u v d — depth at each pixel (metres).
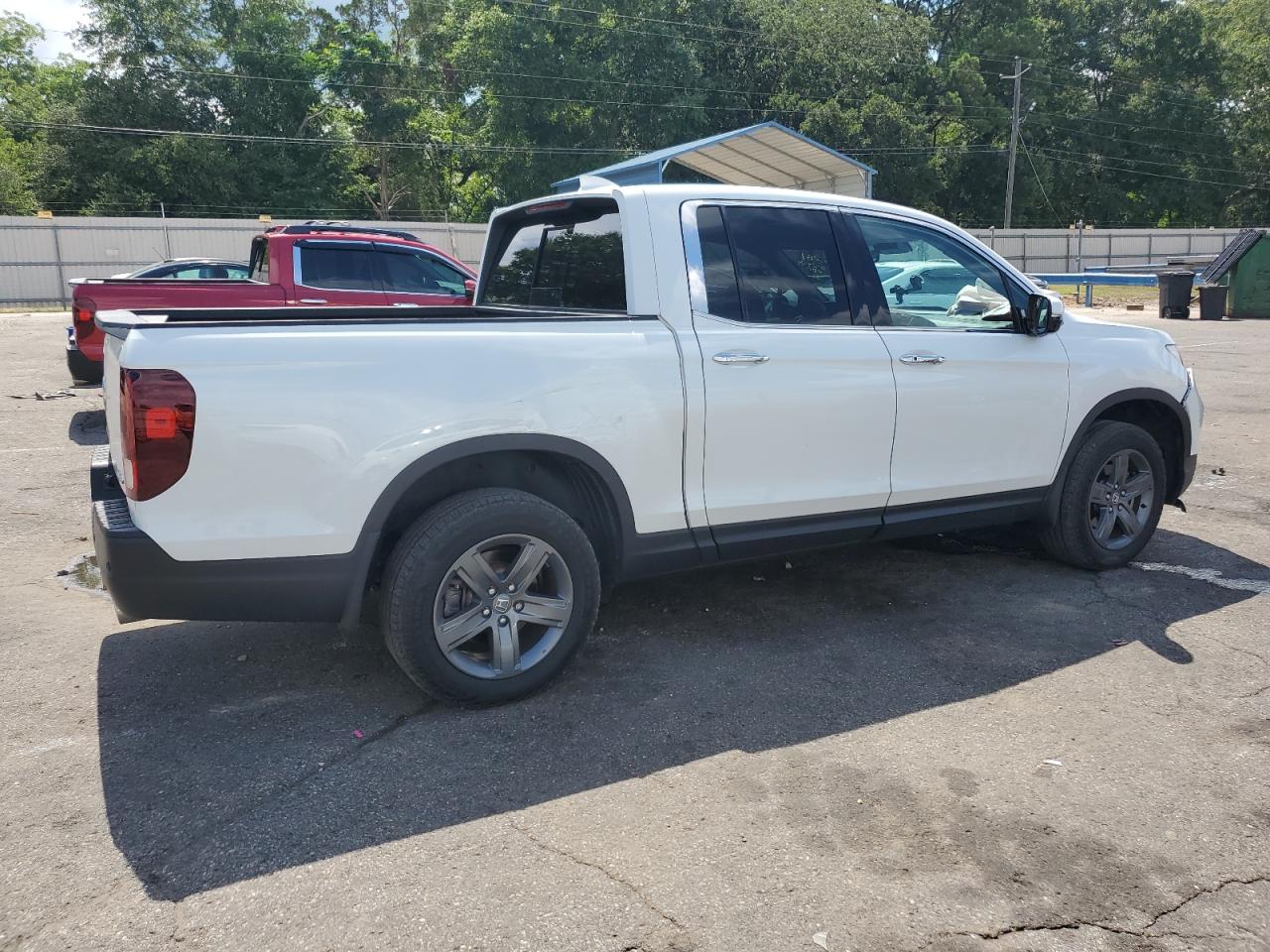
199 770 3.12
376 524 3.26
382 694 3.69
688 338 3.81
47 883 2.54
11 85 51.62
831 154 25.33
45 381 12.38
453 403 3.33
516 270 4.77
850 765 3.16
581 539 3.60
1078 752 3.23
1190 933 2.36
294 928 2.37
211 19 44.12
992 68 53.94
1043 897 2.49
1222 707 3.55
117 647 4.15
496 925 2.38
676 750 3.26
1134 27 58.06
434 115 46.75
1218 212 58.88
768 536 4.07
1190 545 5.59
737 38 45.53
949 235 4.66
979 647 4.13
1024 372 4.65
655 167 23.73
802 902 2.47
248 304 9.23
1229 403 10.59
